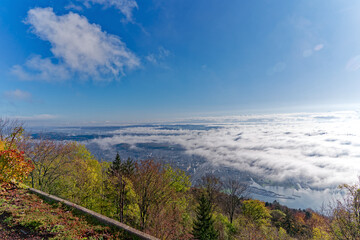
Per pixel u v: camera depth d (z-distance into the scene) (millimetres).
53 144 17641
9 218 5582
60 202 7445
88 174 19734
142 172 16578
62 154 18875
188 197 27656
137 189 16250
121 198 17484
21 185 8539
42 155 16609
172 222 15828
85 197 19109
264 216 40281
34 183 16453
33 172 15773
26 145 14828
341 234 13648
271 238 21781
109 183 20219
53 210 6738
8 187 7926
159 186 17219
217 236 24531
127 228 6027
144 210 16250
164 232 14359
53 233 5277
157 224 14820
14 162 8164
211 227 24219
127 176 18172
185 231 19703
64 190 19000
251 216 39438
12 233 5031
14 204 6656
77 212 6855
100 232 5777
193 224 25438
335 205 14414
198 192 37250
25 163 8688
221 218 32438
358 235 12445
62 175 18875
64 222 6000
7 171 7766
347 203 13609
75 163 19625
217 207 37938
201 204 25906
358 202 12945
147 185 16094
